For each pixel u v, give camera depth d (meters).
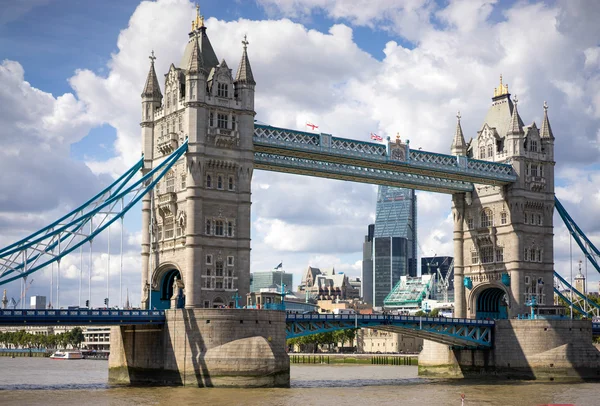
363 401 99.19
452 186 154.12
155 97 127.81
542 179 153.12
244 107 122.06
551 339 139.12
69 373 168.62
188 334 108.38
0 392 104.94
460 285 157.25
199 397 96.31
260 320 109.69
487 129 156.50
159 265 122.12
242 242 119.94
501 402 101.12
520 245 148.88
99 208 112.19
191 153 116.94
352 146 132.38
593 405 99.19
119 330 125.38
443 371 152.38
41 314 102.00
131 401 92.88
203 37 127.12
